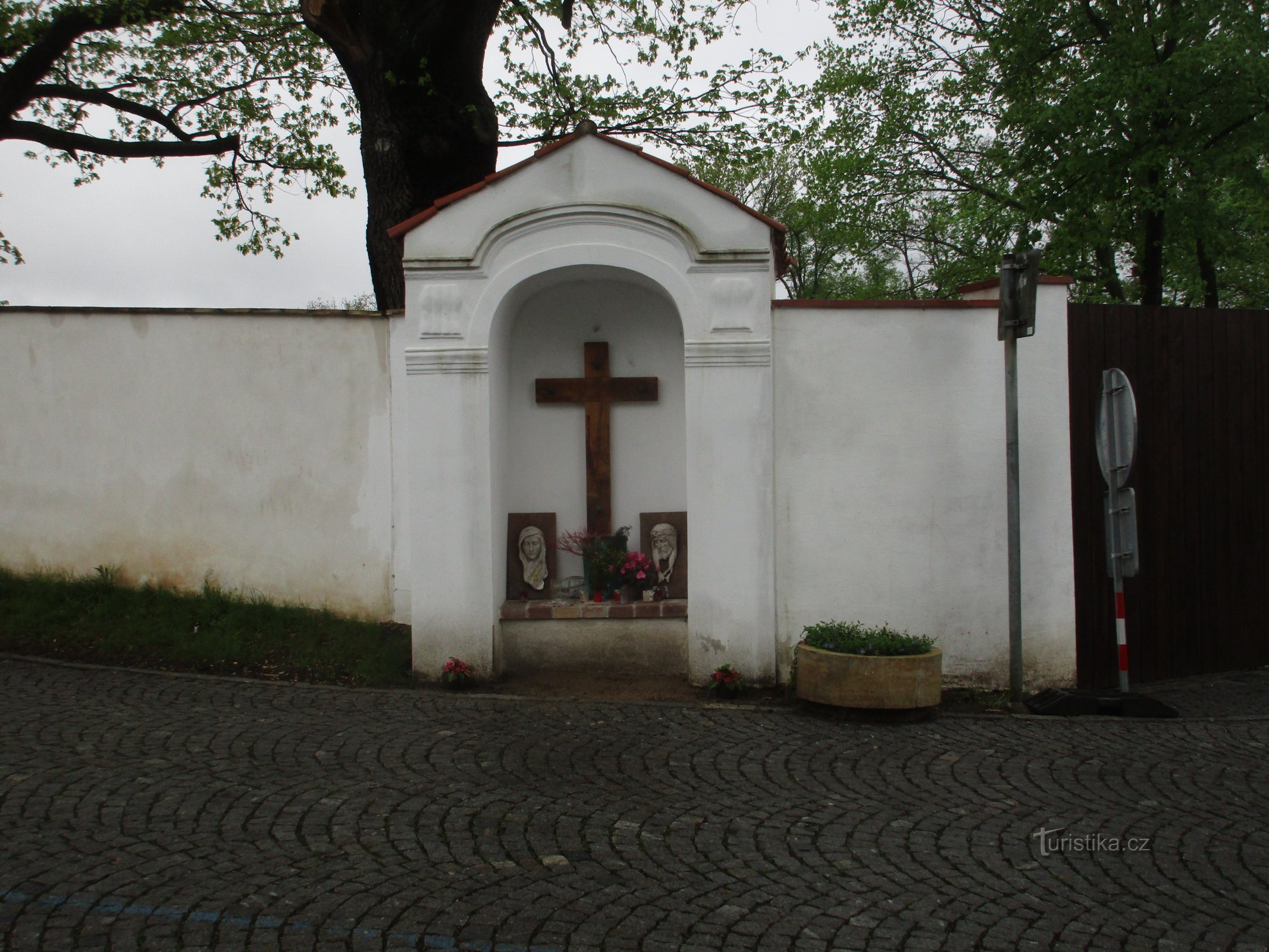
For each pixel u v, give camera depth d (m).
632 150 6.89
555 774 5.25
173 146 12.27
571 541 7.64
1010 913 3.89
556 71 12.27
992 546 7.17
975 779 5.38
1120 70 13.07
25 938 3.45
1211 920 3.87
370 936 3.55
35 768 5.01
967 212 16.89
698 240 6.90
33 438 8.17
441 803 4.79
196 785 4.89
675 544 7.60
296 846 4.26
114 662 7.07
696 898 3.94
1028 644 7.21
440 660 7.04
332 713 6.20
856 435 7.09
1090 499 7.60
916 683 6.26
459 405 7.02
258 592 7.86
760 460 6.96
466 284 7.00
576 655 7.30
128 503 8.03
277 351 7.82
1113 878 4.21
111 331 8.04
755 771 5.39
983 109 16.94
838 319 7.08
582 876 4.09
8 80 11.20
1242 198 14.44
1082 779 5.42
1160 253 14.74
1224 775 5.55
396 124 9.54
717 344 6.91
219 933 3.53
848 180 18.39
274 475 7.84
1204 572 8.16
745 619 6.98
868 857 4.36
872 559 7.11
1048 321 7.22
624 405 7.80
